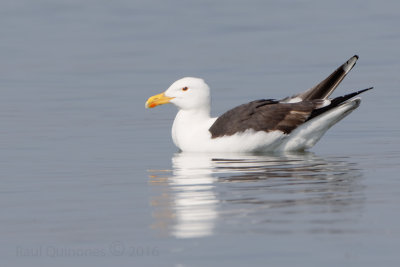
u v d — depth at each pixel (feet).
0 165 51.98
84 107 72.43
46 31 116.06
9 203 42.55
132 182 46.62
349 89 77.46
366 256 33.14
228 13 126.72
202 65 91.09
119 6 135.13
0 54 101.14
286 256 33.32
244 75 84.94
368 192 42.34
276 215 38.60
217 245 34.83
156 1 139.03
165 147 57.62
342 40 103.04
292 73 84.89
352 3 131.23
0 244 36.09
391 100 71.56
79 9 133.18
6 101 75.72
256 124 54.44
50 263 33.86
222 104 71.82
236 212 39.29
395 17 117.39
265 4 133.69
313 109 54.75
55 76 87.66
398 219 37.35
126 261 33.60
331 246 34.27
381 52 94.89
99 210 40.73
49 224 38.63
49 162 52.70
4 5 137.08
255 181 45.70
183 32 112.88
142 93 78.18
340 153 53.78
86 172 49.65
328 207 39.68
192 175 47.88
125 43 106.42
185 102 57.31
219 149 55.06
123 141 59.57
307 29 111.86
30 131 63.16
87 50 102.47
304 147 55.72
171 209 40.40
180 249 34.58
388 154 52.70
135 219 38.96
